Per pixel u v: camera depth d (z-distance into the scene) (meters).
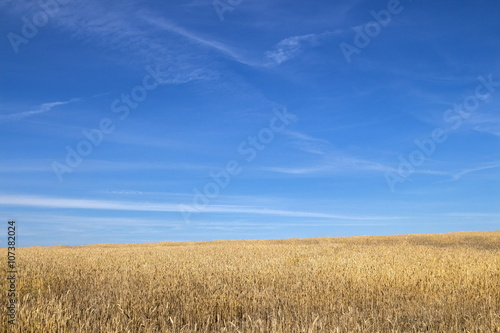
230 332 8.28
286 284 13.30
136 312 9.42
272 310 9.98
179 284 12.95
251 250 30.97
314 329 8.19
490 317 9.20
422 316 9.63
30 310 8.62
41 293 11.12
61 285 12.95
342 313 9.81
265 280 13.95
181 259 22.14
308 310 10.20
